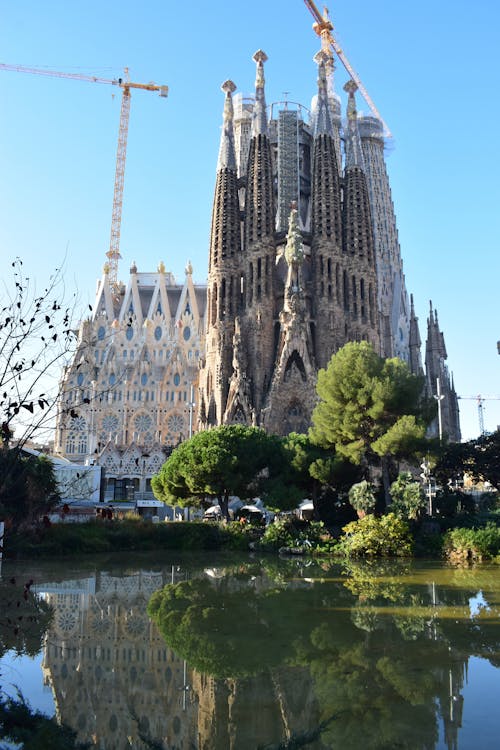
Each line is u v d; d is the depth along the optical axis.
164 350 150.00
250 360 101.94
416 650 18.77
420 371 153.62
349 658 18.00
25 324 12.74
